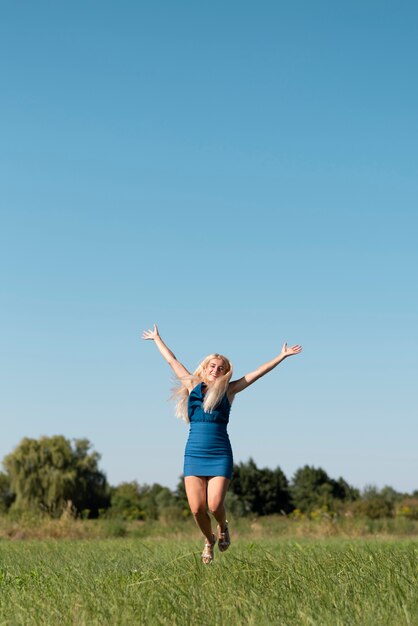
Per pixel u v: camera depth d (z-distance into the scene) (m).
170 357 9.73
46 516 33.44
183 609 6.92
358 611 6.40
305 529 32.47
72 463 79.00
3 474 78.56
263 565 9.43
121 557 14.15
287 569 9.09
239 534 31.95
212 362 9.24
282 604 6.97
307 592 7.46
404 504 48.62
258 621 6.34
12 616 7.14
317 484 68.62
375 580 7.79
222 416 9.10
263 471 68.94
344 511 46.12
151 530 33.44
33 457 77.94
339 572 8.51
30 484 76.75
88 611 6.96
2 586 9.46
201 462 9.02
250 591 7.49
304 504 66.69
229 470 9.01
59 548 19.50
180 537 30.36
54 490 76.44
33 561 14.37
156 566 11.07
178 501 57.97
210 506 8.94
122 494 80.19
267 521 36.62
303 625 6.06
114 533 32.25
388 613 6.25
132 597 7.57
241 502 46.88
